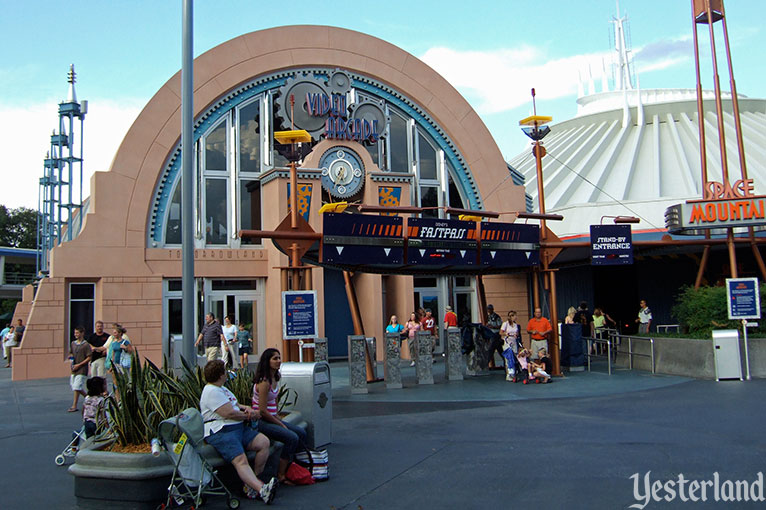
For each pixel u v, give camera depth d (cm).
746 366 1739
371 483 842
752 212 1947
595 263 1978
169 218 2458
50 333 2236
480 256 1842
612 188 3859
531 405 1453
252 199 2581
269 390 849
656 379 1808
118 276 2328
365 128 2639
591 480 822
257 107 2631
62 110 2680
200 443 756
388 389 1755
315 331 1562
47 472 946
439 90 2884
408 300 2653
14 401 1678
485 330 2069
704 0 2114
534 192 4062
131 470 748
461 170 2911
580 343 2058
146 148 2412
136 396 837
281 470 848
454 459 952
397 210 1739
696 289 2011
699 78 2102
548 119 2019
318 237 1617
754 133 4112
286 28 2659
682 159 3909
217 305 2480
